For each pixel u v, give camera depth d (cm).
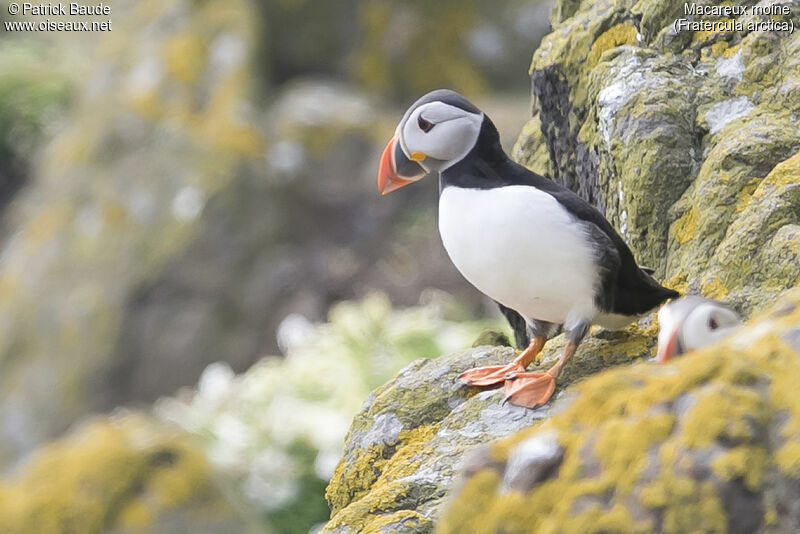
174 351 1866
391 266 1844
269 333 1864
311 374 1253
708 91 703
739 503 314
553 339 655
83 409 1869
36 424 1888
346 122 2008
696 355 358
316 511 1118
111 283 1917
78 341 1903
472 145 577
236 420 1198
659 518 322
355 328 1332
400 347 1318
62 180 2066
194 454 438
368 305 1402
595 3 820
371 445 608
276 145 1991
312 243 1930
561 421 364
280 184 1952
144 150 2008
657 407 343
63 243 1995
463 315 1617
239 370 1853
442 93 587
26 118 2622
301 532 1109
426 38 2183
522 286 568
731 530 312
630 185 687
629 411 349
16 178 2627
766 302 580
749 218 615
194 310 1883
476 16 2177
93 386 1877
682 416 336
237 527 431
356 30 2206
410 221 1908
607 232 564
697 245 646
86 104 2147
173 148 1984
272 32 2209
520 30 2169
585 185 789
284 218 1938
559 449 355
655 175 677
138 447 435
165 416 1252
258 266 1902
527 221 549
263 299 1883
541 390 577
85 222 1994
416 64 2184
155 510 421
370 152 1989
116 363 1880
